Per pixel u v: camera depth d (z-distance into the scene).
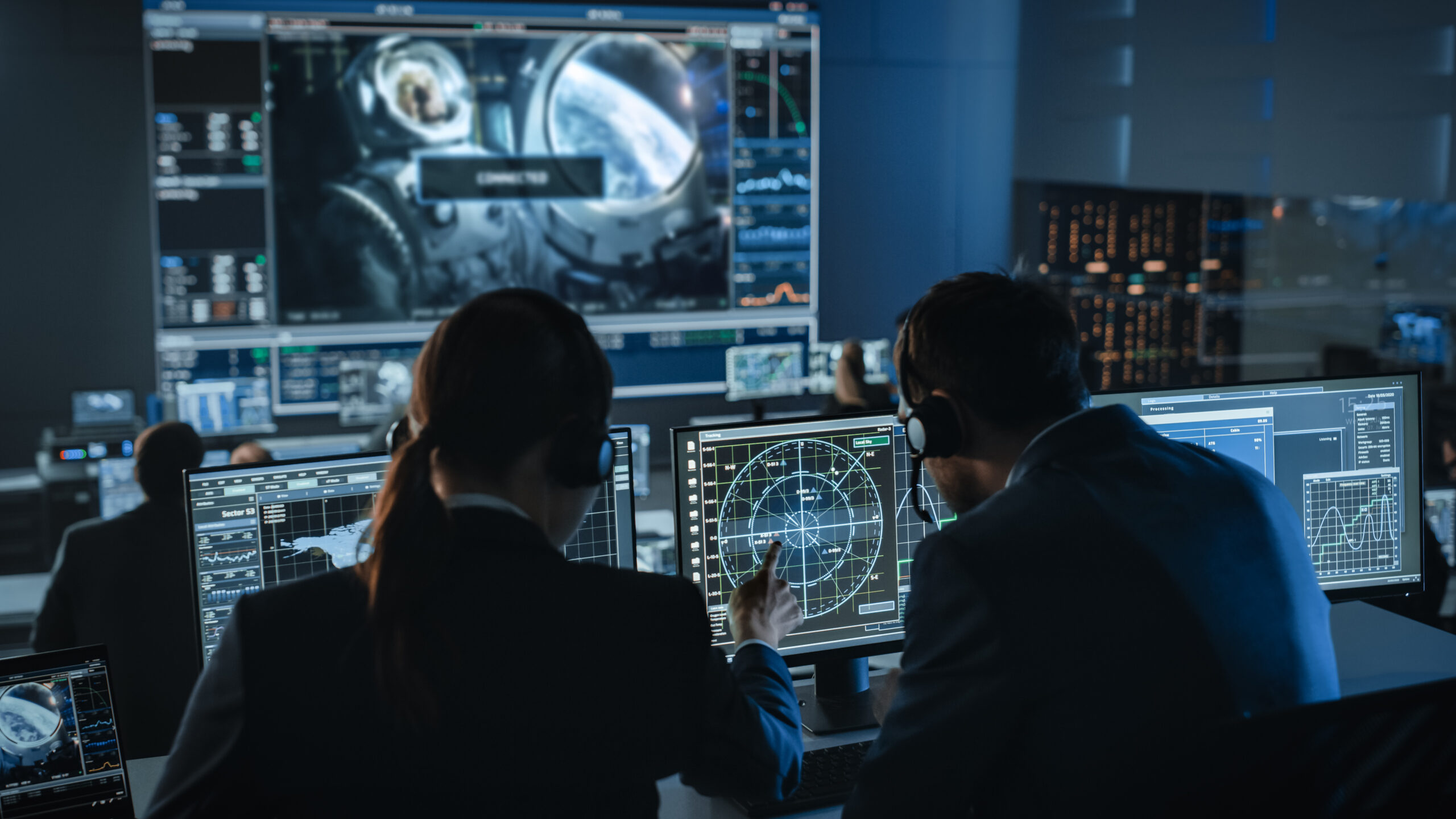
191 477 1.47
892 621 1.69
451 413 0.92
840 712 1.66
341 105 5.43
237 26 5.27
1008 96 6.30
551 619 0.90
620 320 5.91
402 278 5.61
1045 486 1.11
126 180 5.30
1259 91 3.87
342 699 0.86
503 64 5.59
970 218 6.34
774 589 1.39
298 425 5.57
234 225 5.39
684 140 5.86
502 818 0.88
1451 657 1.75
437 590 0.87
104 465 4.42
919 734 1.06
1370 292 3.69
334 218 5.49
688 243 5.95
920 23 6.14
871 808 1.08
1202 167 4.30
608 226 5.83
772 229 6.05
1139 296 4.86
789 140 6.01
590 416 0.97
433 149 5.57
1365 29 3.29
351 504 1.54
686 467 1.58
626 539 1.62
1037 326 1.16
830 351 6.14
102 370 5.38
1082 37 5.50
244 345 5.46
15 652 3.58
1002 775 1.09
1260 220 4.12
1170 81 4.58
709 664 0.98
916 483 1.26
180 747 0.88
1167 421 1.73
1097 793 1.01
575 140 5.73
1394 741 0.83
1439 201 3.00
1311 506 1.78
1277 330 4.05
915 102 6.18
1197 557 1.07
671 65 5.80
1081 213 5.47
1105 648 1.02
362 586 0.90
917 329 1.20
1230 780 0.81
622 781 0.91
